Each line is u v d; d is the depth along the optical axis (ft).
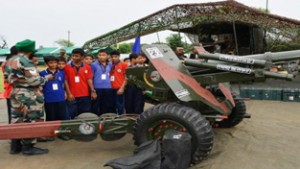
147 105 25.50
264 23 41.96
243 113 17.92
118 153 14.78
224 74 13.79
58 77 16.57
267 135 17.26
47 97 16.38
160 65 13.20
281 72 13.30
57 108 16.63
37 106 14.60
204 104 14.02
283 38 49.44
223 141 16.16
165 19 49.65
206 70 14.47
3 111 25.75
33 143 14.66
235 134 17.37
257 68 13.15
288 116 22.29
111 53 19.02
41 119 14.84
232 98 16.94
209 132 11.94
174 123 12.21
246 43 55.72
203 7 44.39
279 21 41.16
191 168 12.64
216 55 13.62
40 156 14.52
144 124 12.56
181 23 52.08
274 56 13.24
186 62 14.07
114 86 18.97
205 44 57.67
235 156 14.03
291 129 18.58
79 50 17.56
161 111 12.25
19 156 14.61
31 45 14.60
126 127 13.66
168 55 14.03
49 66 16.43
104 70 18.63
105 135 13.83
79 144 16.30
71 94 17.70
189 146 11.35
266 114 22.94
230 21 45.85
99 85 18.56
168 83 12.48
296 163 13.25
